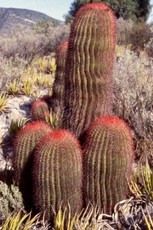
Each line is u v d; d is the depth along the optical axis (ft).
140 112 16.80
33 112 19.61
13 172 13.50
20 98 25.31
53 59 35.65
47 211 11.03
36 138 12.06
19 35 43.98
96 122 11.25
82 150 11.38
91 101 12.29
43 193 10.91
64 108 12.79
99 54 12.00
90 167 11.04
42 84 28.76
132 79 20.92
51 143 10.75
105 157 10.91
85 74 12.12
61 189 10.82
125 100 17.71
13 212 11.44
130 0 77.61
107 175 11.00
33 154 11.89
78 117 12.43
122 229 11.00
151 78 21.97
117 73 20.97
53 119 18.71
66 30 44.57
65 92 12.67
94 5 12.23
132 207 11.51
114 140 10.91
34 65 35.63
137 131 15.98
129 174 11.39
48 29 50.93
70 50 12.30
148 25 47.14
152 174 12.41
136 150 15.42
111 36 12.11
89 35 11.93
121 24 47.34
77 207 11.15
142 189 12.35
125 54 27.94
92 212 11.12
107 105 12.53
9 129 19.81
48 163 10.73
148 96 18.45
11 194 11.75
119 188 11.19
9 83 27.02
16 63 34.06
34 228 10.91
